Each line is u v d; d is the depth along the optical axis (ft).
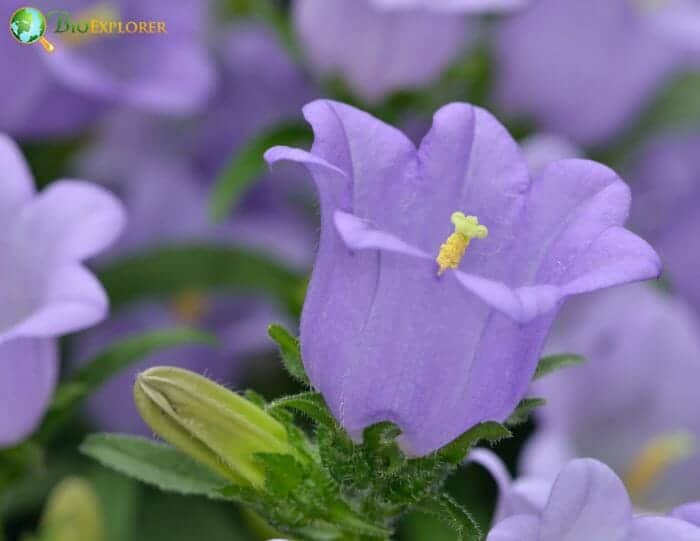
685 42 1.89
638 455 1.88
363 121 1.39
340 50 1.81
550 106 1.91
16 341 1.50
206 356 1.89
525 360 1.35
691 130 1.99
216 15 2.02
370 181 1.39
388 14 1.79
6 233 1.56
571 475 1.33
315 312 1.37
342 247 1.35
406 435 1.38
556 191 1.39
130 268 1.77
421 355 1.36
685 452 1.83
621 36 1.87
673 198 2.00
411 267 1.35
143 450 1.45
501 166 1.41
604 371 1.84
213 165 2.04
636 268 1.32
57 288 1.50
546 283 1.37
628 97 1.90
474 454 1.48
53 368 1.54
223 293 1.93
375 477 1.39
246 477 1.42
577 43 1.87
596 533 1.33
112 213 1.55
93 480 1.75
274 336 1.40
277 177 2.00
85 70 1.82
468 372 1.36
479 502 1.81
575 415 1.83
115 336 1.88
